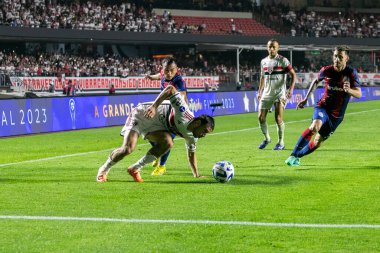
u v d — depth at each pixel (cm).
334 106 1525
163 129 1309
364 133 2520
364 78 6925
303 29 7406
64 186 1282
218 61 6781
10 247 804
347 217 969
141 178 1366
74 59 5662
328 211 1015
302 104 1560
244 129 2847
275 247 803
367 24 7950
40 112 2852
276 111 1978
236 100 4244
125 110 3397
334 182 1313
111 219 962
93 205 1074
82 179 1383
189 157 1371
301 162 1653
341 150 1927
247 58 6938
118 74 5712
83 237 855
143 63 6088
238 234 868
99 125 3194
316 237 850
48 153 2000
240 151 1945
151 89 5538
